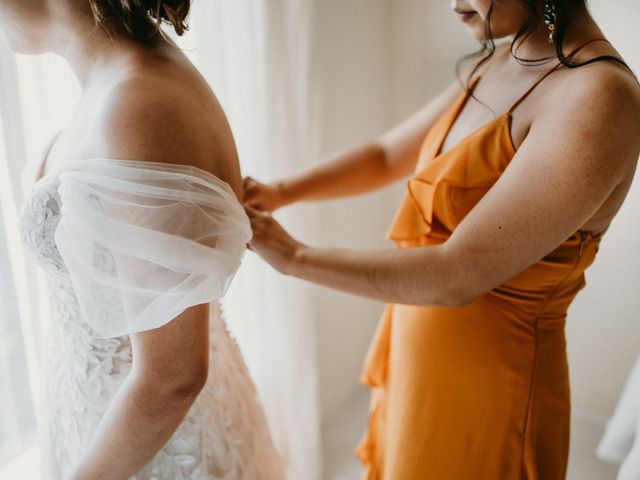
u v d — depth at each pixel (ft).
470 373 3.01
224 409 2.51
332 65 5.48
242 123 4.19
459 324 3.00
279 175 4.56
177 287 1.89
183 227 1.86
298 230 5.14
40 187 2.07
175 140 1.85
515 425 3.02
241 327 4.60
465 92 3.27
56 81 3.22
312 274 2.91
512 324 2.96
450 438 3.13
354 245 6.63
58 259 2.14
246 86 4.14
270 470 2.91
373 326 7.41
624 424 5.43
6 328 3.21
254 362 4.75
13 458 3.40
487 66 3.27
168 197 1.83
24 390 3.38
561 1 2.62
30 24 2.17
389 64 6.52
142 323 1.89
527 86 2.81
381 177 3.94
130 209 1.82
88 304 1.95
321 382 6.59
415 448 3.23
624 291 6.13
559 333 3.14
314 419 5.49
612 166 2.37
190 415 2.35
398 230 3.27
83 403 2.31
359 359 7.30
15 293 3.21
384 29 6.25
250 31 4.04
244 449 2.58
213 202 1.94
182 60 2.18
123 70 2.00
